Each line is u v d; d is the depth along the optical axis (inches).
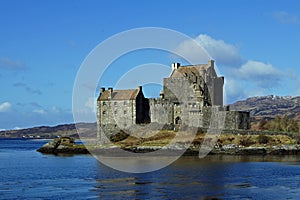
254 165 4084.6
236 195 2566.4
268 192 2667.3
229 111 6397.6
